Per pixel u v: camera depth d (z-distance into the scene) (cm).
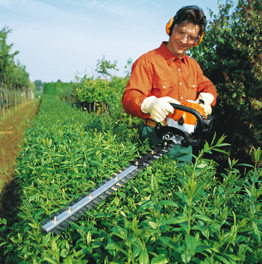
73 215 118
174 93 229
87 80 1107
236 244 100
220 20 350
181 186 161
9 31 1600
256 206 118
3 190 384
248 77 325
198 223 105
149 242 95
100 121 379
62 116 541
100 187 136
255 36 311
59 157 208
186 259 79
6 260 226
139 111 205
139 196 155
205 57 362
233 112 343
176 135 186
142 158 177
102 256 103
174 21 208
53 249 97
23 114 1555
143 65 221
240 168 345
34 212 144
